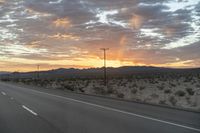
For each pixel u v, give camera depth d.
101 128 12.69
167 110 18.86
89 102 24.88
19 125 13.78
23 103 24.67
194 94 38.28
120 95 34.09
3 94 36.16
